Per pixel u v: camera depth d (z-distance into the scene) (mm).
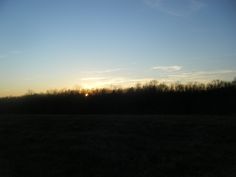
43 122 31656
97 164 19422
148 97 54969
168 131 26719
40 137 25859
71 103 54594
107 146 22625
